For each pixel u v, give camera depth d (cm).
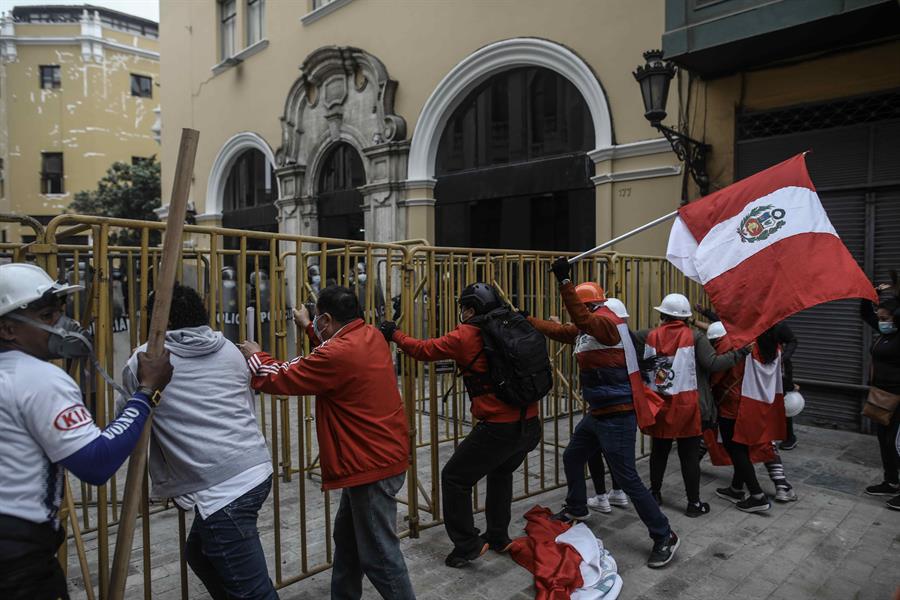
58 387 186
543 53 961
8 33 2812
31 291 188
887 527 436
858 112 699
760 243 385
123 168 2294
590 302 405
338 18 1334
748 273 383
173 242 222
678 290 679
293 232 1457
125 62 2961
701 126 805
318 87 1375
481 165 1105
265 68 1545
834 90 704
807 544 409
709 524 440
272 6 1512
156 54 3047
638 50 853
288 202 1452
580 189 955
